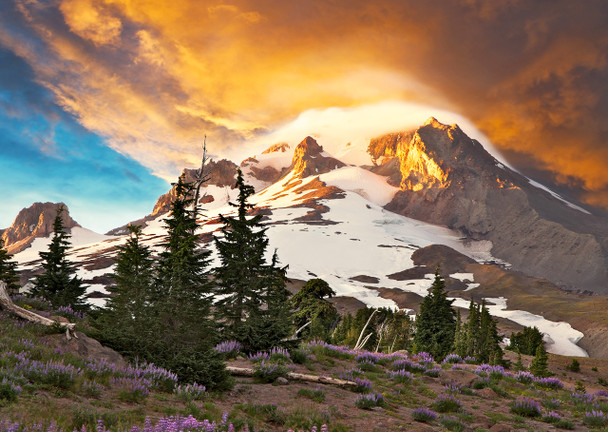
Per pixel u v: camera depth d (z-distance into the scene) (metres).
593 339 136.50
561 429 14.45
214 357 14.45
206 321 14.81
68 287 32.88
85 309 31.52
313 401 13.88
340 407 13.62
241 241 21.89
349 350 26.12
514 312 165.88
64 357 12.14
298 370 18.70
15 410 8.16
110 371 12.25
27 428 7.27
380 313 69.12
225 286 21.48
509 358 51.56
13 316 14.80
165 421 8.34
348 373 18.80
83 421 8.28
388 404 15.11
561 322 154.50
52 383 10.19
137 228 19.03
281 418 11.41
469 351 48.00
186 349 14.09
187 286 15.05
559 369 48.81
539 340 68.38
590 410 17.38
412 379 20.03
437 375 21.58
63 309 20.62
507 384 21.66
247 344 20.45
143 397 11.05
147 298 15.48
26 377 10.18
